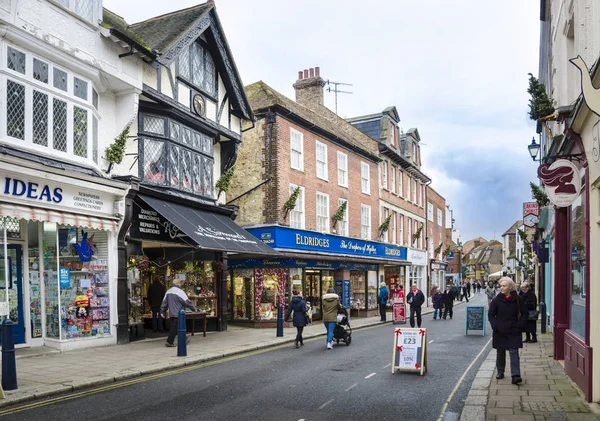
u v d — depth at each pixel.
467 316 16.66
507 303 8.20
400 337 9.56
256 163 19.92
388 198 30.66
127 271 12.91
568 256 9.17
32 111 10.20
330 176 23.73
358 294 25.73
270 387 8.09
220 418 6.29
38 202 10.24
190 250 15.73
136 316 13.53
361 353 12.09
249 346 12.73
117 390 7.80
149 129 13.80
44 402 7.01
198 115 15.32
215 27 15.98
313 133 22.45
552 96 14.75
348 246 24.19
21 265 11.16
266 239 19.14
